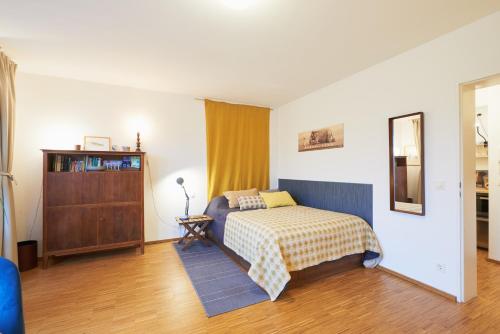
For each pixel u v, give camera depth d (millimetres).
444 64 2203
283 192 4066
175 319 1860
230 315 1910
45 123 3184
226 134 4328
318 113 3764
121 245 3242
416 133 2408
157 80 3373
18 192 3033
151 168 3805
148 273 2699
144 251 3400
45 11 1841
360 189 3037
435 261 2254
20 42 2320
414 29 2113
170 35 2205
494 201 2941
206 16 1917
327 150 3586
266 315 1910
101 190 3152
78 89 3357
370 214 2910
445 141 2189
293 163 4355
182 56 2633
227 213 3357
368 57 2670
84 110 3391
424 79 2359
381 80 2787
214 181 4172
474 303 2072
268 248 2287
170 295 2223
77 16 1913
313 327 1766
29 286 2393
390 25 2049
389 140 2645
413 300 2125
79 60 2734
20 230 3033
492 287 2340
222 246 3480
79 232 3025
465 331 1711
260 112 4656
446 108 2188
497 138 2936
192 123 4109
